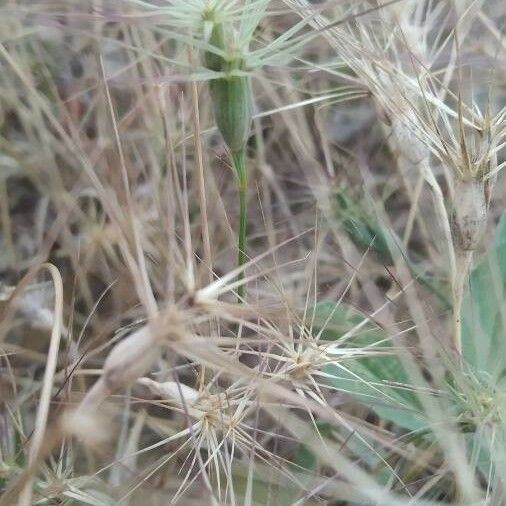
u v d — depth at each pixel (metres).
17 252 0.14
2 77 0.14
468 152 0.09
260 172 0.13
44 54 0.14
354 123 0.15
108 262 0.13
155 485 0.09
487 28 0.13
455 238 0.09
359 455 0.10
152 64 0.12
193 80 0.09
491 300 0.10
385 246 0.11
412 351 0.10
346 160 0.14
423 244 0.13
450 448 0.08
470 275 0.10
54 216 0.14
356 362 0.10
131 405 0.11
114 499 0.09
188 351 0.06
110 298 0.12
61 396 0.10
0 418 0.10
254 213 0.14
